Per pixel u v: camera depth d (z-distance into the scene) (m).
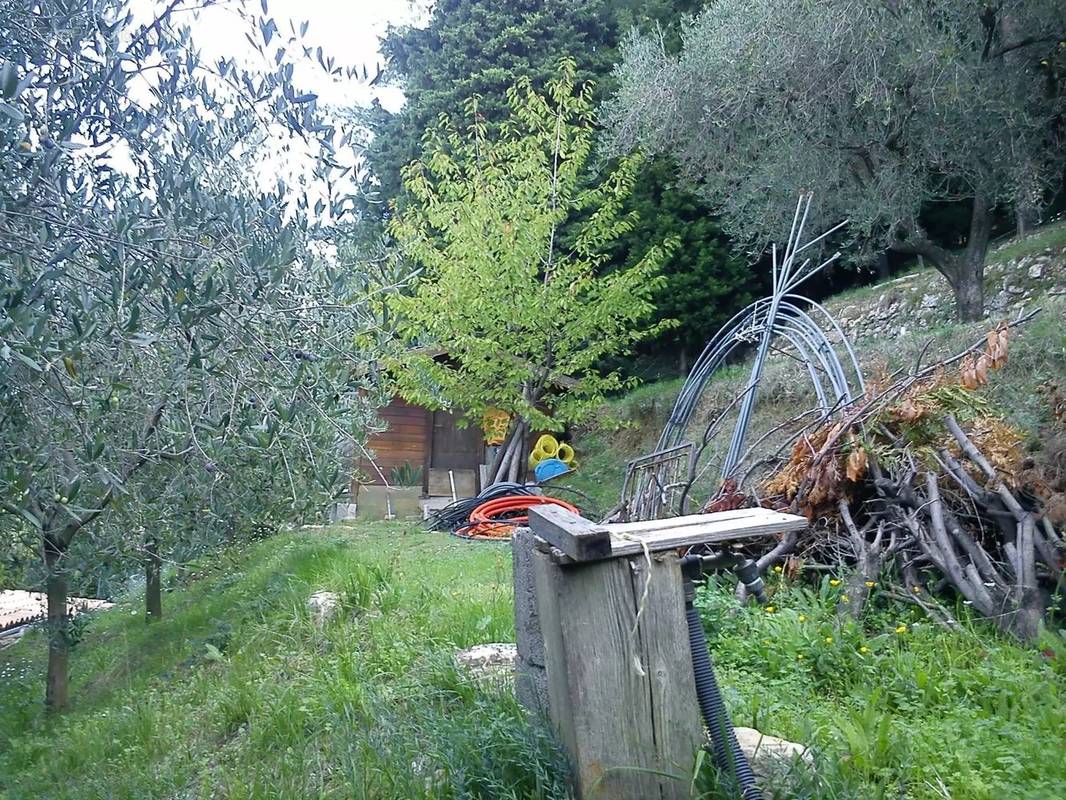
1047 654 4.73
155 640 8.64
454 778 3.22
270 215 4.82
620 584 2.93
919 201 12.34
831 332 15.41
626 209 19.66
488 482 16.67
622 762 2.90
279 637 6.48
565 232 19.73
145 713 5.63
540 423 15.14
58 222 3.88
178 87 4.83
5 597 13.11
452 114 20.88
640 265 14.85
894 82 11.20
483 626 5.53
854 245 16.14
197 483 6.10
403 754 3.59
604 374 20.95
